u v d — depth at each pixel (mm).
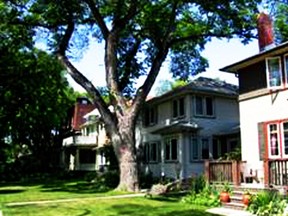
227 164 22500
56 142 57781
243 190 20438
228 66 25594
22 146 65438
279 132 22859
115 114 29109
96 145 59438
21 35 33125
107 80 29016
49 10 29328
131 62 35312
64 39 30172
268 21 26109
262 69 24281
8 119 49625
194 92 34781
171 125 35875
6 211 18953
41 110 49750
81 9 29656
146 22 29875
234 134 33500
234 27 29188
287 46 22078
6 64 40812
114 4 28203
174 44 32219
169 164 36531
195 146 34625
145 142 41188
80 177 49094
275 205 16656
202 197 20641
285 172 20375
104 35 29078
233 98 36781
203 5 27781
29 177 49656
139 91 28750
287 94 22562
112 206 20219
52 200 23250
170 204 20562
